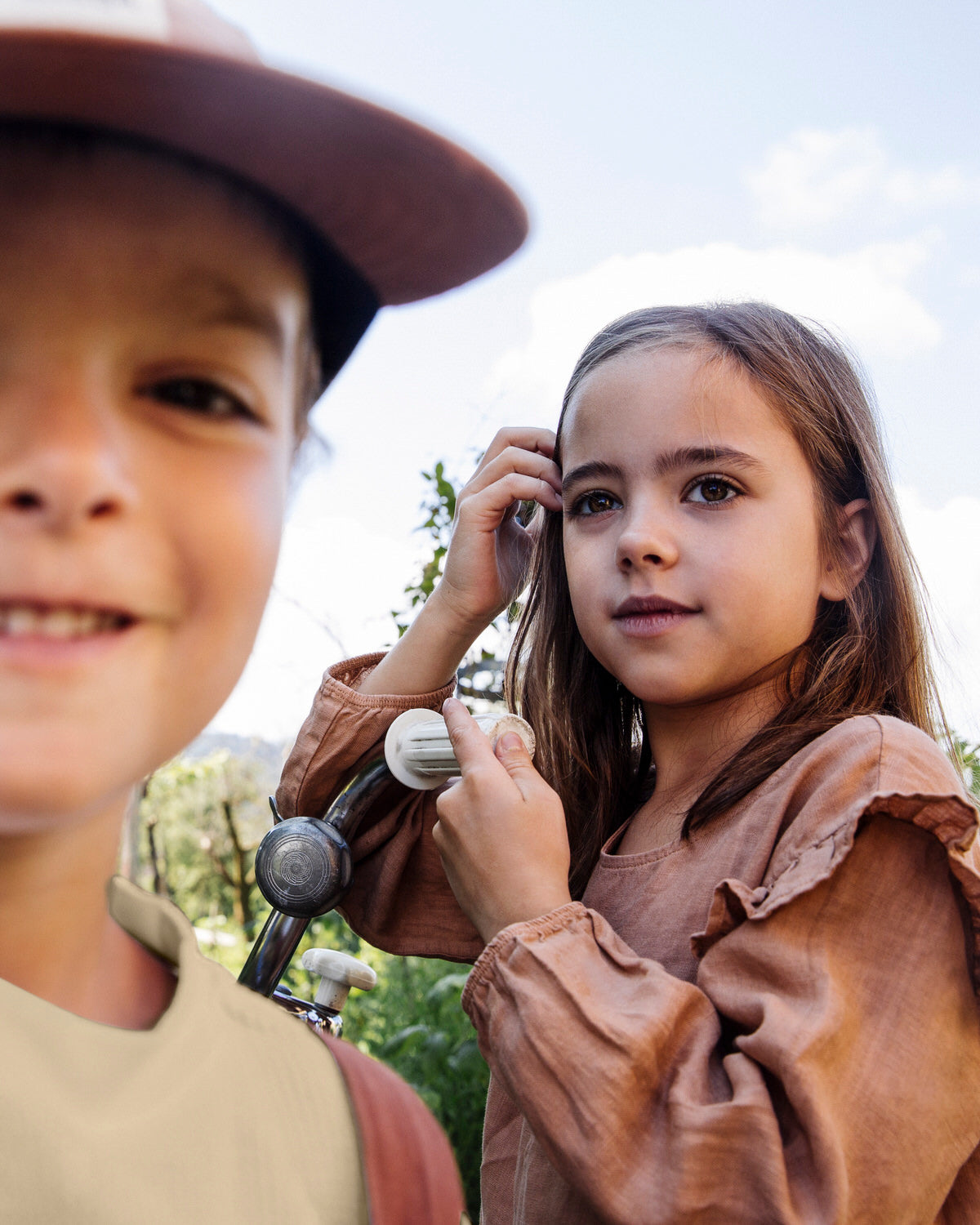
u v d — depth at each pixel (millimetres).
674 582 1104
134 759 321
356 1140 465
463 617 1425
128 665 312
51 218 300
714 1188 772
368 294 442
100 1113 346
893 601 1213
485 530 1415
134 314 311
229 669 351
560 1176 906
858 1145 786
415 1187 482
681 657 1103
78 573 297
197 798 6090
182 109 303
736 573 1095
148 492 316
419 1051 2043
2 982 339
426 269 428
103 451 299
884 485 1239
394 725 1331
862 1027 828
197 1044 398
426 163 361
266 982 1121
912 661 1210
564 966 913
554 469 1394
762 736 1119
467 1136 2020
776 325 1242
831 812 949
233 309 338
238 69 298
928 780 959
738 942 893
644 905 1090
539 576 1455
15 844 337
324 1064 479
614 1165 799
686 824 1099
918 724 1209
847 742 1018
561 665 1417
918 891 870
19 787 287
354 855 1391
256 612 364
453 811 1100
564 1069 843
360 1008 2500
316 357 449
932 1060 822
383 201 379
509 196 386
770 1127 775
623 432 1154
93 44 274
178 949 437
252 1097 419
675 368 1157
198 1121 381
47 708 293
